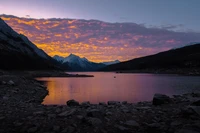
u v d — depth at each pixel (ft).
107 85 164.04
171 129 22.52
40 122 25.49
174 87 142.41
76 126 24.23
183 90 119.03
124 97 84.33
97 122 25.13
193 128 21.72
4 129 23.15
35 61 513.86
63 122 25.59
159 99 38.60
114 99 77.25
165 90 119.85
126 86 152.66
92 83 192.75
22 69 394.52
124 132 22.70
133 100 74.74
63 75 412.16
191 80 239.71
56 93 99.86
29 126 23.98
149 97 84.38
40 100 70.18
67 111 30.12
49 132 22.61
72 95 90.89
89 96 87.61
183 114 27.50
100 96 88.07
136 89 126.82
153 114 29.27
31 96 72.69
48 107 35.58
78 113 29.78
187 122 24.53
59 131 22.97
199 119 25.41
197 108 27.73
